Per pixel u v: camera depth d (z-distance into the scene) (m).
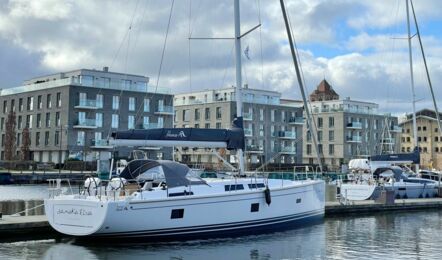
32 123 67.69
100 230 14.18
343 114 85.81
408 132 107.44
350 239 17.47
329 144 86.75
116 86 66.44
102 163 50.78
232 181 16.95
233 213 16.47
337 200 27.48
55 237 16.33
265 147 77.25
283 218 18.23
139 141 15.37
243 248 15.36
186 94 83.62
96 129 64.25
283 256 14.42
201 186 16.12
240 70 18.44
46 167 56.38
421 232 19.39
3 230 15.55
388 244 16.62
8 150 64.38
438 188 32.56
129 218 14.32
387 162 31.39
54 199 14.98
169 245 15.18
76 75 68.75
